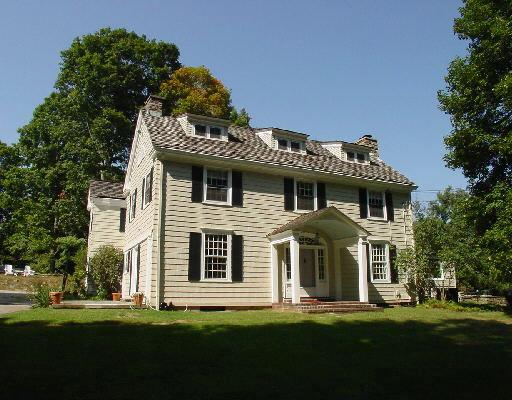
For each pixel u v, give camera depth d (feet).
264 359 26.43
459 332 39.37
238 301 58.39
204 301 55.98
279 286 61.98
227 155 61.00
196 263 56.49
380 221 74.59
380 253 73.31
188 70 137.39
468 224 62.59
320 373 23.57
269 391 20.30
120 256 81.00
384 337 35.42
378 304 70.23
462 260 69.72
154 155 57.77
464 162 60.59
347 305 57.62
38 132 129.90
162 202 55.77
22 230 122.62
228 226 59.88
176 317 44.09
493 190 56.70
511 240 50.88
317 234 67.41
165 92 134.41
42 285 63.98
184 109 128.88
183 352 27.66
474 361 27.35
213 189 60.34
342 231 65.26
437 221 75.15
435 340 34.73
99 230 83.56
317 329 38.27
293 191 66.69
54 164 128.57
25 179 124.47
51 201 122.11
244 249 60.49
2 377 21.77
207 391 20.15
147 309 52.16
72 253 103.04
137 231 67.41
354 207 72.38
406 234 77.00
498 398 20.13
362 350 29.96
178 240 55.88
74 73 132.05
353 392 20.48
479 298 92.48
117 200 85.81
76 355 26.37
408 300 73.20
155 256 54.13
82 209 116.67
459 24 60.23
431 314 54.34
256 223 62.18
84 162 120.47
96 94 129.29
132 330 35.27
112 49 131.85
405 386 21.74
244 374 23.02
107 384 20.94
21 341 29.99
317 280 66.28
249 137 70.64
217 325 39.17
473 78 57.62
